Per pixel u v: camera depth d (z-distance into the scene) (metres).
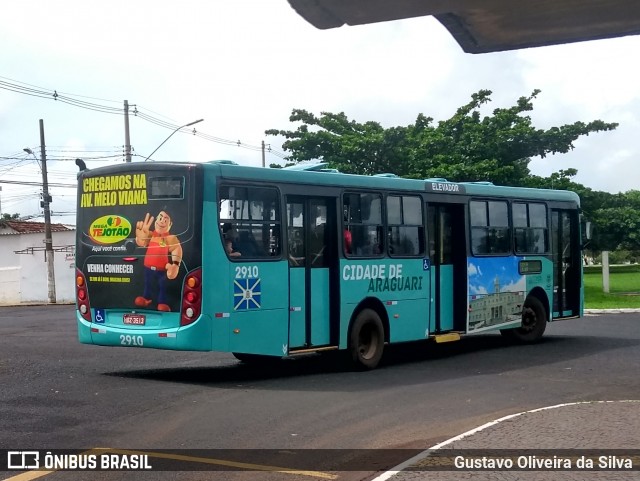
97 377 12.06
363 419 9.19
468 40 6.34
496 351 16.30
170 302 11.37
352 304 13.19
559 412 9.20
